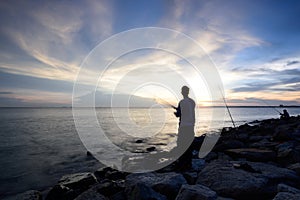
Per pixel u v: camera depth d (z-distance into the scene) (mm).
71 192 4141
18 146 12297
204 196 2617
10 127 25219
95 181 4820
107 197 3441
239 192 2920
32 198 3947
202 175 3727
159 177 3896
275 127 12359
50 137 16328
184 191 2828
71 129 22891
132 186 3352
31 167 7531
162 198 3076
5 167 7520
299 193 2625
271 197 2924
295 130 9211
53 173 6781
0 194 5035
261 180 3113
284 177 3369
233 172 3521
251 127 14484
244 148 6434
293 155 4723
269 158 5012
